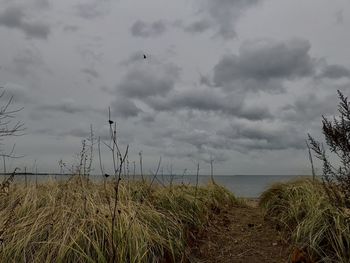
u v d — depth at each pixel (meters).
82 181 7.01
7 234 5.13
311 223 5.62
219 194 9.66
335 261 4.96
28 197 6.36
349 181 5.04
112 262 4.65
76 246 4.89
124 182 7.37
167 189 7.70
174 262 5.33
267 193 8.60
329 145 4.98
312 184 7.34
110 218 5.40
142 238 5.18
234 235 6.88
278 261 5.61
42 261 4.74
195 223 6.65
